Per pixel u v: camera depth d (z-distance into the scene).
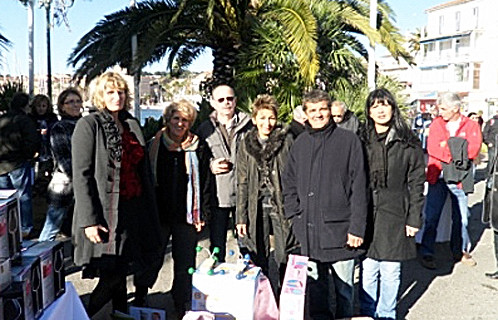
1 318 2.09
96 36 10.71
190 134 3.41
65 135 4.52
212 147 3.59
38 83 17.06
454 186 4.79
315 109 2.99
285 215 3.21
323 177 3.01
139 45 8.80
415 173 3.12
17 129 5.06
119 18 10.53
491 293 4.12
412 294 4.10
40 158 5.77
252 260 3.48
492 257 5.17
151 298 3.90
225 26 8.30
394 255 3.10
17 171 5.16
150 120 8.99
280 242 3.35
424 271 4.69
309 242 3.08
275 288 4.00
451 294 4.09
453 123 4.81
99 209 2.81
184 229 3.38
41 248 2.46
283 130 3.36
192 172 3.33
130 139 3.02
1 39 7.66
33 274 2.26
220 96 3.64
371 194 3.14
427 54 52.09
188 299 3.41
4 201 2.15
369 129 3.19
